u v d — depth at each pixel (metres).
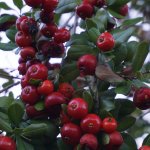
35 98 0.26
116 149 0.25
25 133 0.25
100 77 0.26
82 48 0.27
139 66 0.26
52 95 0.26
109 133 0.25
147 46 0.26
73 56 0.27
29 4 0.27
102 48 0.26
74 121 0.25
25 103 0.26
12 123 0.25
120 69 0.27
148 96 0.26
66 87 0.26
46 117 0.26
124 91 0.26
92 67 0.26
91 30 0.27
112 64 0.27
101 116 0.25
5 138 0.24
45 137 0.26
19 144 0.25
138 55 0.26
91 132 0.25
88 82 0.27
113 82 0.26
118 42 0.27
